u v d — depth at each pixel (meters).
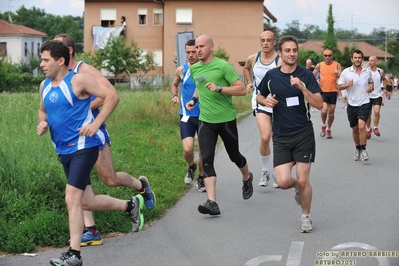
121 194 8.34
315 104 6.73
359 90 11.94
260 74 9.53
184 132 9.23
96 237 6.58
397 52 104.88
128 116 17.52
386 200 8.61
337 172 10.87
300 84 6.64
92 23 59.22
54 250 6.46
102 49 53.34
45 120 6.14
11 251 6.34
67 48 5.80
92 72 6.57
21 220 7.00
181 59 18.17
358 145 12.24
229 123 7.95
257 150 13.79
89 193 6.36
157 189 8.90
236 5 57.53
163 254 6.27
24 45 77.75
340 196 8.89
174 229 7.23
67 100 5.73
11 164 7.84
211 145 7.83
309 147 6.83
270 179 10.26
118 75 54.91
